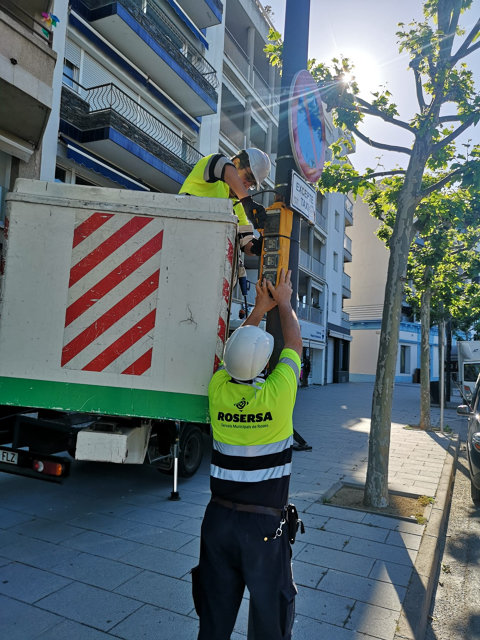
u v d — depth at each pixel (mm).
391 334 5770
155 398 2621
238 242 2992
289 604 2023
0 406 4051
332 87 6055
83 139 12664
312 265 27391
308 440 10086
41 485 5926
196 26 17828
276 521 2070
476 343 18766
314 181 3998
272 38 6102
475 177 5465
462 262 12539
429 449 9438
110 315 2684
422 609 3367
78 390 2668
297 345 2371
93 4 12945
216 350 2598
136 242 2691
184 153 16984
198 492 5820
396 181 8117
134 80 14547
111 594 3355
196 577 2156
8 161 9727
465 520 5887
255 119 22578
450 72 5789
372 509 5508
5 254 2721
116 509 5152
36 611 3111
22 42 8164
